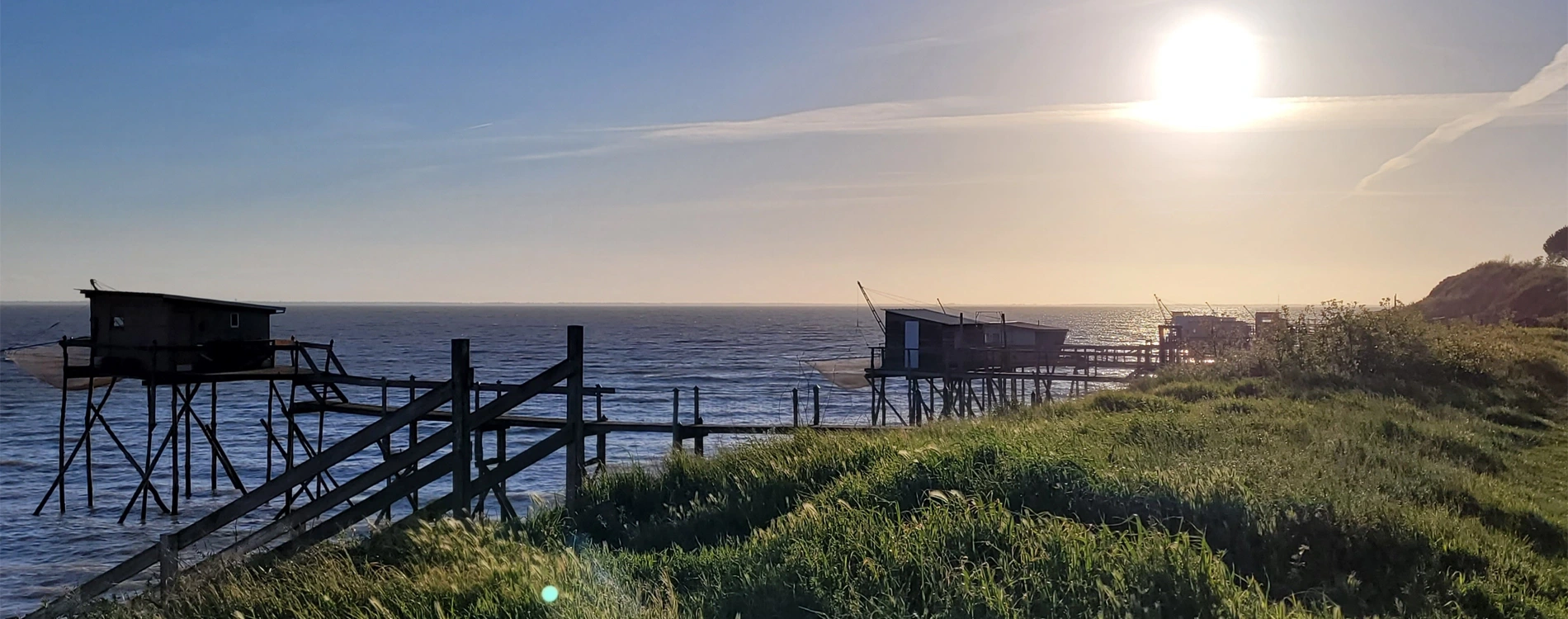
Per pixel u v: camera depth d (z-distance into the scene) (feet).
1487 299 214.69
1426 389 72.49
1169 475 31.73
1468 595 23.86
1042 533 24.30
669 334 641.40
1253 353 90.99
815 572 24.11
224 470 125.08
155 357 92.43
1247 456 38.11
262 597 28.84
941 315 150.82
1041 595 21.29
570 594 23.52
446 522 34.32
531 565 26.55
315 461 37.40
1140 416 54.29
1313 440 44.21
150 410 94.22
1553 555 29.63
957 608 21.15
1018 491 30.55
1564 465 47.34
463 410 37.65
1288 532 26.84
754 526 33.42
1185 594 21.12
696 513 35.35
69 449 144.77
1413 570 24.98
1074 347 139.13
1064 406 69.77
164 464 130.82
